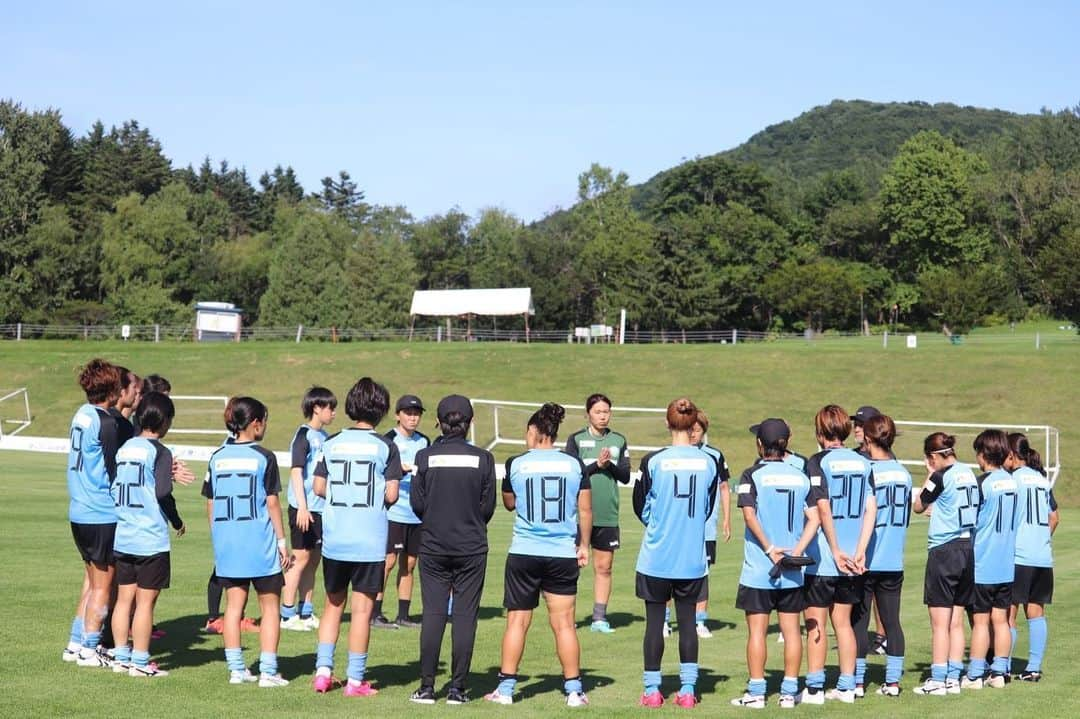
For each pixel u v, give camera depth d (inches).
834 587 320.8
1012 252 3873.0
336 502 309.0
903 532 332.8
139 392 362.0
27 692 292.8
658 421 1456.7
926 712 307.6
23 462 1058.1
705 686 341.1
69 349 2065.7
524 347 2011.6
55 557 518.3
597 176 4249.5
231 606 314.0
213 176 5310.0
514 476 306.2
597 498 420.5
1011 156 5236.2
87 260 3250.5
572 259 3722.9
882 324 3772.1
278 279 3230.8
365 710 287.3
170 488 318.7
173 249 3371.1
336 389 1705.2
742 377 1700.3
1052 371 1600.6
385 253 3440.0
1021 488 357.4
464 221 4224.9
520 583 304.3
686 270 3147.1
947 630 338.6
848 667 322.7
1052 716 303.6
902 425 1395.2
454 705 297.7
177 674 323.6
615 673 354.3
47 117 3378.4
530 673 351.3
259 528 310.0
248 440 318.3
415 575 551.2
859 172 6609.3
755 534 310.5
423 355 1930.4
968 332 2938.0
